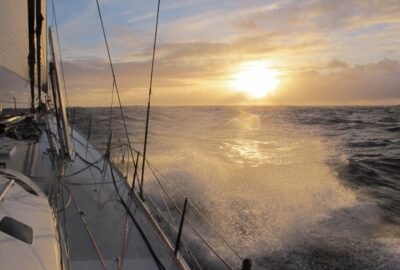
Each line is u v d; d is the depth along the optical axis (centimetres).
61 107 570
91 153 827
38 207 326
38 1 609
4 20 575
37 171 590
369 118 4897
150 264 359
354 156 1812
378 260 652
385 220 841
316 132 2980
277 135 2669
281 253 671
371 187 1189
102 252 372
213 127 3253
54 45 517
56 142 789
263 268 621
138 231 420
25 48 709
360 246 704
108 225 432
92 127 2303
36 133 851
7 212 285
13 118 904
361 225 809
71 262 351
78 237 397
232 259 632
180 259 364
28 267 236
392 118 4859
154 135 2370
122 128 2602
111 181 591
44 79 1186
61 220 432
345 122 4112
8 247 242
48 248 272
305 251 680
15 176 381
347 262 647
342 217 856
